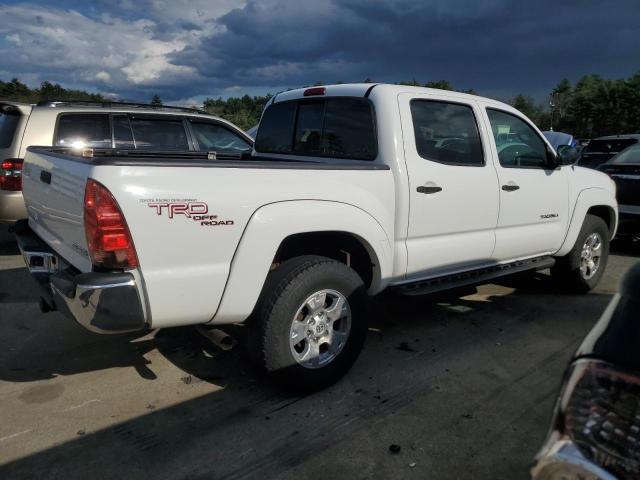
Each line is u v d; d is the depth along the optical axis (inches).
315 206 128.7
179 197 110.4
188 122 289.7
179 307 114.1
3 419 122.0
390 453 111.2
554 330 181.0
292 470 105.7
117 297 107.0
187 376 144.3
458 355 159.5
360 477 103.8
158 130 280.8
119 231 105.7
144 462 107.7
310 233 136.1
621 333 51.5
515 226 186.2
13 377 142.5
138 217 106.7
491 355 159.9
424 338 172.4
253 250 120.0
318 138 171.8
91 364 150.7
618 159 326.6
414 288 159.2
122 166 106.1
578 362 53.2
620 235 311.7
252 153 204.4
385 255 146.6
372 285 149.1
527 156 192.7
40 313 188.7
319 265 130.3
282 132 188.2
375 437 116.7
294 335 129.8
